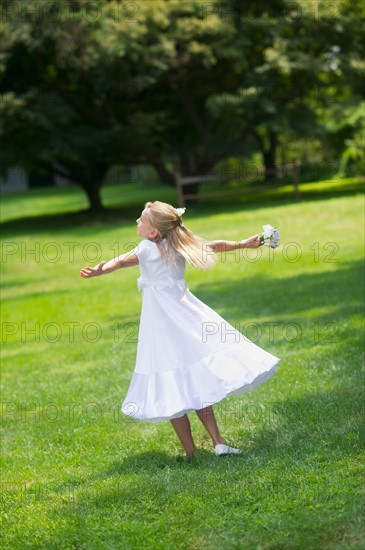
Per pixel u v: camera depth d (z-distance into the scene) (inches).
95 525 163.6
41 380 318.0
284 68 967.6
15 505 185.8
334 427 207.6
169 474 188.1
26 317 499.8
